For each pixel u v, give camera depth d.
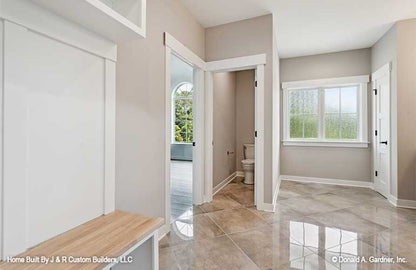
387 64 3.09
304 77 4.21
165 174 2.08
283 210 2.69
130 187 1.63
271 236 2.02
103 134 1.14
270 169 2.69
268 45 2.69
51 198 0.88
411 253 1.72
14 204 0.75
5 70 0.73
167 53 2.10
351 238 1.97
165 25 2.10
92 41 1.05
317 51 3.97
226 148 4.11
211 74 3.06
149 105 1.85
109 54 1.16
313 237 1.99
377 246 1.83
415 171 2.77
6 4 0.72
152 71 1.89
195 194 2.93
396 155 2.88
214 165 3.46
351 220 2.37
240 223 2.31
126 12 1.18
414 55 2.78
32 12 0.80
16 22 0.75
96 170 1.09
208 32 3.02
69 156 0.95
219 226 2.24
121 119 1.54
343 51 3.94
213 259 1.66
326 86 4.14
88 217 1.04
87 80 1.04
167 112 2.10
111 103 1.18
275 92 3.15
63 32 0.91
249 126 4.71
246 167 4.04
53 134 0.89
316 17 2.76
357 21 2.87
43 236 0.84
